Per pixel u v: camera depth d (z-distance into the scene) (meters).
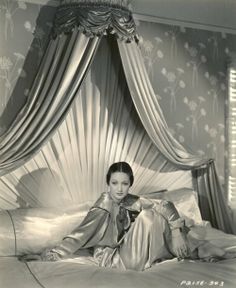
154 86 3.69
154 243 2.59
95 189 3.35
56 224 2.88
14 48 3.16
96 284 2.20
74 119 3.28
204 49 3.91
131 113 3.47
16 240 2.71
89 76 3.31
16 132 2.86
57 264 2.52
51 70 2.88
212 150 3.97
